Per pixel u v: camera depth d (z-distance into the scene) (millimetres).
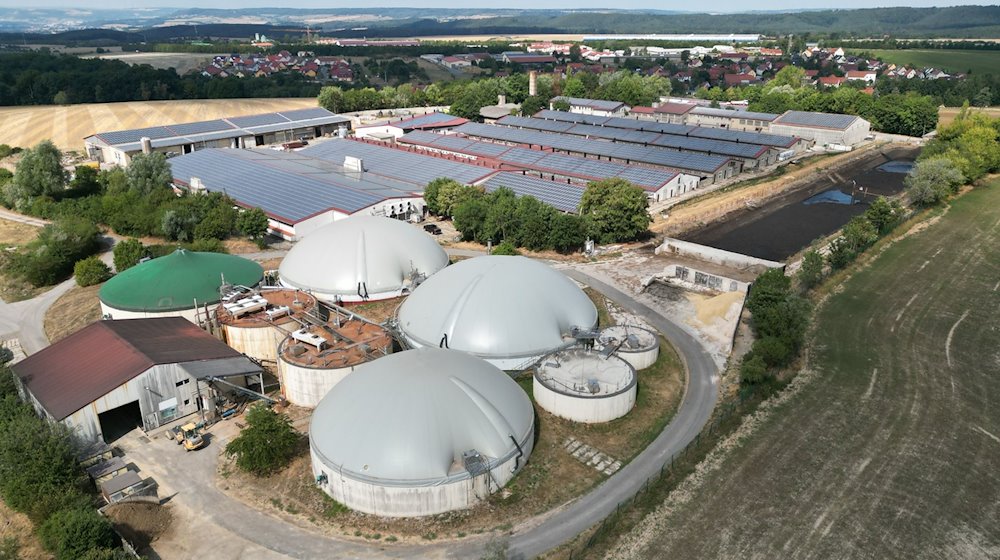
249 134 176250
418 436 46750
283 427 51625
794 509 47500
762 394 61750
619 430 57188
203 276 76000
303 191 116188
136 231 108875
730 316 75875
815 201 128500
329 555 43656
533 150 149000
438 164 135625
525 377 64188
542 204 101750
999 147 150375
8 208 126188
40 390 55812
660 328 75188
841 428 56969
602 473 51812
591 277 89188
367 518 46750
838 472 51406
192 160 141375
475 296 66062
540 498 48750
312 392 59562
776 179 141625
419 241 85125
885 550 43906
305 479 50594
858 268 93000
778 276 74438
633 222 101625
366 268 79500
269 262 95812
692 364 68000
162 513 47156
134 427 57719
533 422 53625
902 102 194375
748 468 51844
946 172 120625
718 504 47969
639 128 176250
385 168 137375
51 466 47250
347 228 83625
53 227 96812
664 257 96875
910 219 114688
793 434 56125
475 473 46469
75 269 89812
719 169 138875
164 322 67875
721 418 57812
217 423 58406
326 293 78562
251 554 43750
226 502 48625
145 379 55719
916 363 68000
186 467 52406
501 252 93750
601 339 65938
